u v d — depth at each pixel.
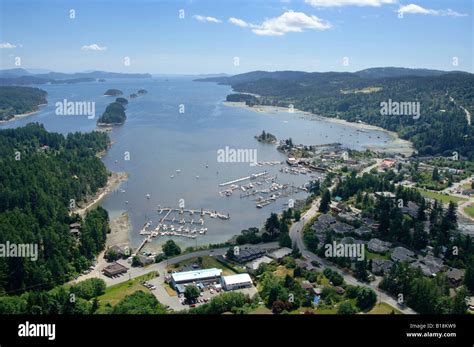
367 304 188.00
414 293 185.75
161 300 196.50
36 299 177.00
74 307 174.00
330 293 194.50
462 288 179.50
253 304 187.38
